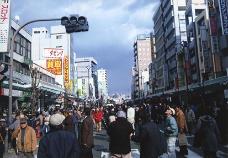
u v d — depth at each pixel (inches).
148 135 296.4
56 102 1866.4
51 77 2362.2
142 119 305.3
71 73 3878.0
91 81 5344.5
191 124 772.0
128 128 305.4
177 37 3238.2
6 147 556.1
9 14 644.7
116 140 303.4
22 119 370.9
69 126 426.0
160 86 4035.4
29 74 1729.8
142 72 5949.8
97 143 715.4
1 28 641.0
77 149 197.5
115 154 303.7
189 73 2422.5
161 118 959.0
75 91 3661.4
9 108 568.7
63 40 3713.1
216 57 1697.8
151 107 1005.8
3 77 523.5
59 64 2401.6
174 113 504.1
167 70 3501.5
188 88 1792.6
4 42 636.7
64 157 192.1
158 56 4249.5
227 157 471.5
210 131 344.2
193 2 2620.6
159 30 4146.2
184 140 504.4
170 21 3449.8
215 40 1699.1
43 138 197.8
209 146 341.1
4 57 1269.7
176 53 2960.1
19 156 370.6
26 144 367.2
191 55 2433.6
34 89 1219.9
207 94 1589.6
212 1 1711.4
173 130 408.5
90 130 390.6
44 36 3484.3
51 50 2402.8
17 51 1562.5
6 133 554.9
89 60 5531.5
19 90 1300.4
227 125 569.9
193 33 2283.5
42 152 193.9
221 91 1429.6
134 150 593.0
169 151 408.2
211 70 1845.5
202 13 2057.1
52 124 200.4
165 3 3668.8
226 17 1355.8
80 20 577.9
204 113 354.3
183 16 3270.2
